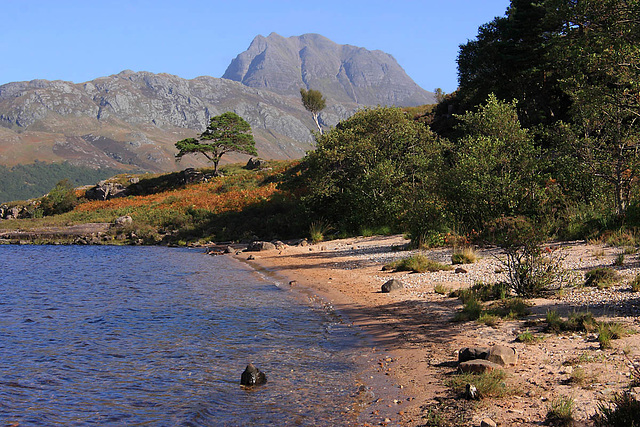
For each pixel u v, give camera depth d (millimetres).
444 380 6637
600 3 14602
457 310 10633
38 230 50625
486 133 23125
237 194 51656
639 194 17672
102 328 11008
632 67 15766
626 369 6133
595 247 15195
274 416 5812
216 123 75938
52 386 7203
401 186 28125
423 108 51969
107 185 72438
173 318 11789
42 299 15367
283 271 19812
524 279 11094
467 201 19938
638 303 8984
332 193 33688
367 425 5410
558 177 19922
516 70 38688
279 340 9398
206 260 26828
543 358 6965
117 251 35688
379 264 18703
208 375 7480
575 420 4902
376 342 8906
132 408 6277
